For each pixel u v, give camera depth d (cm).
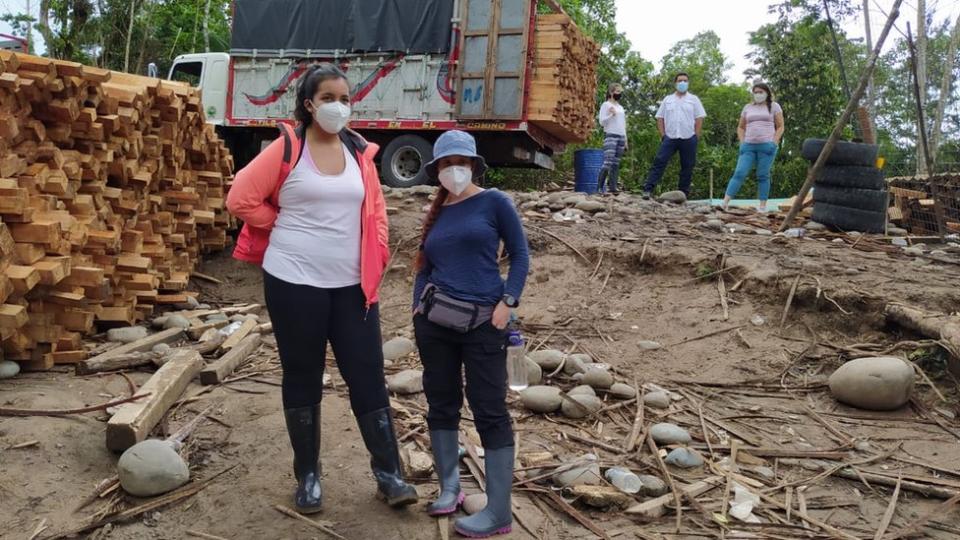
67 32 1847
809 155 834
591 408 441
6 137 441
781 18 2330
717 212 880
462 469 370
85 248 506
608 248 671
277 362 507
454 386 322
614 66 2108
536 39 1012
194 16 2369
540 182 1750
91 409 386
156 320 566
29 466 336
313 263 302
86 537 299
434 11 1051
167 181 646
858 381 455
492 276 307
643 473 377
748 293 594
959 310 532
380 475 320
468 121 1045
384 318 623
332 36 1115
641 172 2161
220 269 733
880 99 2570
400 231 741
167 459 335
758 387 491
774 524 335
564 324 588
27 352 451
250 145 1255
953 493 358
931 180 837
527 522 321
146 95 582
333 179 306
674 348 545
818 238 759
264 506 322
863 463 392
